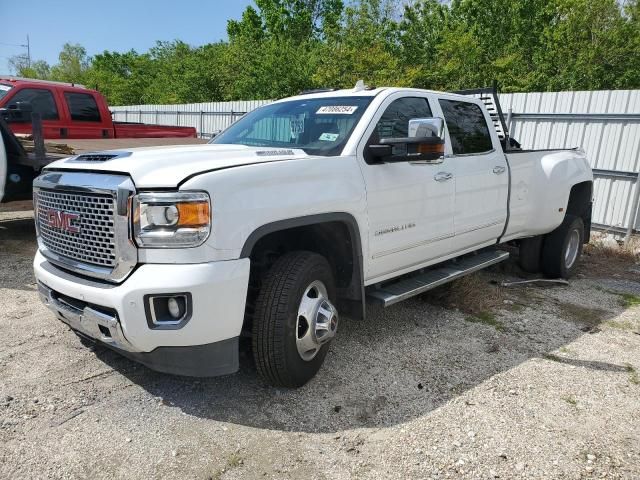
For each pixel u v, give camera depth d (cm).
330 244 387
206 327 287
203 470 272
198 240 282
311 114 430
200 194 282
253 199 303
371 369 387
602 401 356
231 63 2930
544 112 1051
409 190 414
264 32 3772
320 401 341
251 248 301
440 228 456
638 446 306
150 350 291
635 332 489
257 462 280
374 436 307
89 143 861
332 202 346
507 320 502
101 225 300
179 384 354
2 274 580
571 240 659
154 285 277
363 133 389
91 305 304
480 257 538
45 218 348
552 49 1988
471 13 2284
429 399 349
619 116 945
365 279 393
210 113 1909
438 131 364
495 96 613
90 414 316
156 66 4078
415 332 461
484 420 327
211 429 306
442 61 2072
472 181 489
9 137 659
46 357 385
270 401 338
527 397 357
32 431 297
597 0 1859
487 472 278
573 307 554
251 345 341
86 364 376
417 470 278
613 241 874
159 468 272
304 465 279
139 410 322
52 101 959
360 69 1936
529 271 665
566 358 423
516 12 2177
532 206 591
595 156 988
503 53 2183
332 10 3772
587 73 1847
